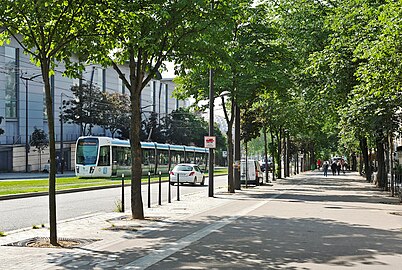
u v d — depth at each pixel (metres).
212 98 28.72
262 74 28.42
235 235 13.35
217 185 42.94
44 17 11.97
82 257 10.38
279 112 44.56
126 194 29.98
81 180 43.69
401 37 15.95
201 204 23.23
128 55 17.31
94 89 74.50
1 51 70.06
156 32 15.88
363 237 13.05
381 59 16.66
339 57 25.45
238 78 28.75
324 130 57.22
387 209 20.89
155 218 17.31
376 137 29.20
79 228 14.87
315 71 27.16
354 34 23.33
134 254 10.70
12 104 72.69
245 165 41.75
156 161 58.69
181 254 10.66
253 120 46.50
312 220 16.75
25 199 25.64
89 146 48.09
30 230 14.55
